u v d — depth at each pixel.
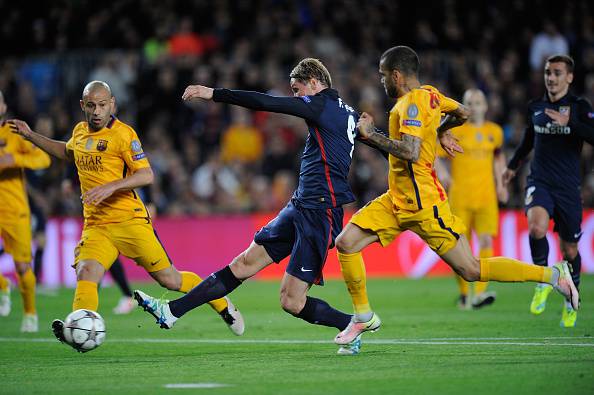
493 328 34.44
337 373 24.02
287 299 27.55
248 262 28.33
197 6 77.00
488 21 82.12
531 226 35.16
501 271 27.86
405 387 21.70
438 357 26.72
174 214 65.56
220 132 71.06
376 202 27.92
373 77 74.94
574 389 21.06
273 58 74.75
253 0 78.50
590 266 62.94
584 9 81.56
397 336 32.56
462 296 43.06
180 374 24.50
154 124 70.50
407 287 55.16
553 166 35.09
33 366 26.78
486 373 23.42
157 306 27.75
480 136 43.47
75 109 71.06
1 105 34.72
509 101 73.06
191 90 25.83
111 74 72.25
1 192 35.31
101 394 21.59
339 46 77.94
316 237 27.23
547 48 78.19
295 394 21.06
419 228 27.39
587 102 34.66
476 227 44.28
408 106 26.27
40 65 72.88
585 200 67.00
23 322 36.12
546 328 34.00
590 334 31.89
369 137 25.52
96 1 78.31
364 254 63.72
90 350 27.22
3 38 77.06
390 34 79.69
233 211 66.56
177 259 62.41
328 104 27.08
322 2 79.62
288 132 71.94
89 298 28.00
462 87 74.31
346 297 49.75
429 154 27.03
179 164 67.06
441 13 80.00
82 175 28.95
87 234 28.81
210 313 43.16
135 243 28.83
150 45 74.50
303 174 27.50
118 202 28.67
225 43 76.50
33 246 59.50
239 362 26.73
